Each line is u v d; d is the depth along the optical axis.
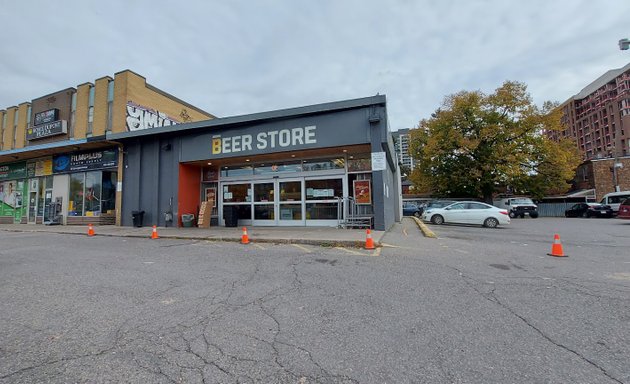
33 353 2.95
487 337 3.25
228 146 14.00
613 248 8.87
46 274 5.91
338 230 12.20
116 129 20.30
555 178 32.06
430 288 4.91
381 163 11.84
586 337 3.25
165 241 10.55
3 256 7.86
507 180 31.33
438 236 11.68
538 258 7.30
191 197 15.63
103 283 5.27
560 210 35.16
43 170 19.67
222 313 3.91
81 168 17.94
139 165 15.84
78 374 2.59
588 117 116.06
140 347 3.05
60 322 3.66
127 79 20.45
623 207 17.81
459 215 17.61
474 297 4.48
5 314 3.92
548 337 3.24
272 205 15.00
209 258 7.35
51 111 22.92
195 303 4.27
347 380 2.50
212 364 2.73
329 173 14.21
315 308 4.06
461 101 31.42
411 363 2.75
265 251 8.24
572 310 3.99
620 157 34.59
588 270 6.12
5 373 2.60
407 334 3.32
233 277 5.59
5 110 26.69
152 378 2.52
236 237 10.45
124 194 16.28
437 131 33.31
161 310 4.02
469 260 7.03
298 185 14.66
